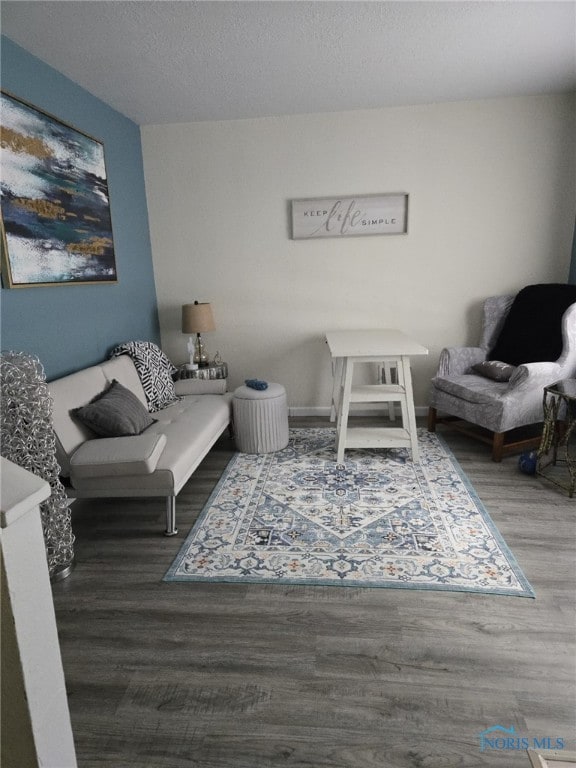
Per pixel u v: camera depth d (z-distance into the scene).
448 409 3.56
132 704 1.46
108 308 3.35
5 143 2.29
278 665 1.59
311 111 3.74
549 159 3.70
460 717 1.39
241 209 3.99
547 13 2.31
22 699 0.69
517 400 3.11
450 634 1.70
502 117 3.66
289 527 2.44
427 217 3.88
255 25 2.34
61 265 2.75
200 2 2.11
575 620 1.75
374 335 3.64
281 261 4.06
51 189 2.64
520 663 1.57
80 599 1.95
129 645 1.69
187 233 4.08
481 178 3.79
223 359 4.30
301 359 4.23
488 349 3.87
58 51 2.52
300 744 1.32
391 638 1.69
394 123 3.74
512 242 3.87
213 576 2.06
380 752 1.30
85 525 2.54
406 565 2.10
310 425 4.03
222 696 1.48
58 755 0.76
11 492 0.64
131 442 2.35
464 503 2.63
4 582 0.64
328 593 1.94
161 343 4.32
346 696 1.47
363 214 3.91
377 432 3.34
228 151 3.90
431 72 3.04
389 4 2.20
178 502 2.76
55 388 2.45
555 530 2.34
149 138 3.93
